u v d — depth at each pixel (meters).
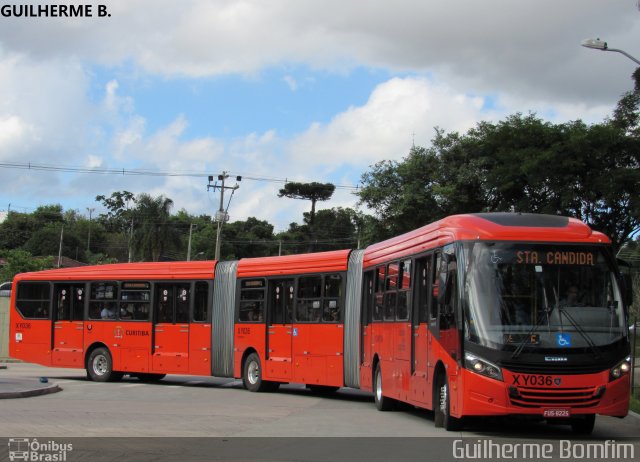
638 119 33.97
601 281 12.87
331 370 20.80
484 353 12.39
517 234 13.07
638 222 33.00
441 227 14.39
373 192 42.12
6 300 42.62
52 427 14.11
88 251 94.56
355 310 20.36
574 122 35.53
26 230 100.69
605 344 12.45
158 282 25.64
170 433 13.50
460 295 12.91
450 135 41.81
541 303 12.62
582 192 33.19
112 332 26.23
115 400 19.97
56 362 27.12
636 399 19.97
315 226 87.06
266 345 23.05
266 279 23.34
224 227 85.50
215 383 27.56
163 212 66.56
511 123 37.62
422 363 15.06
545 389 12.21
